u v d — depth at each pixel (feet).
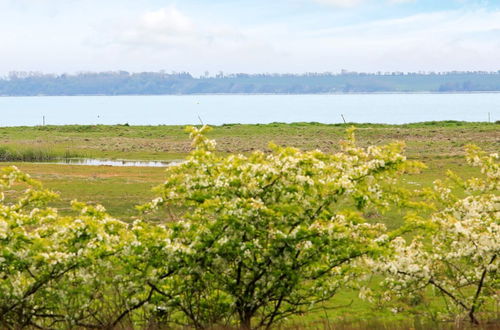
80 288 45.19
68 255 43.50
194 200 49.49
